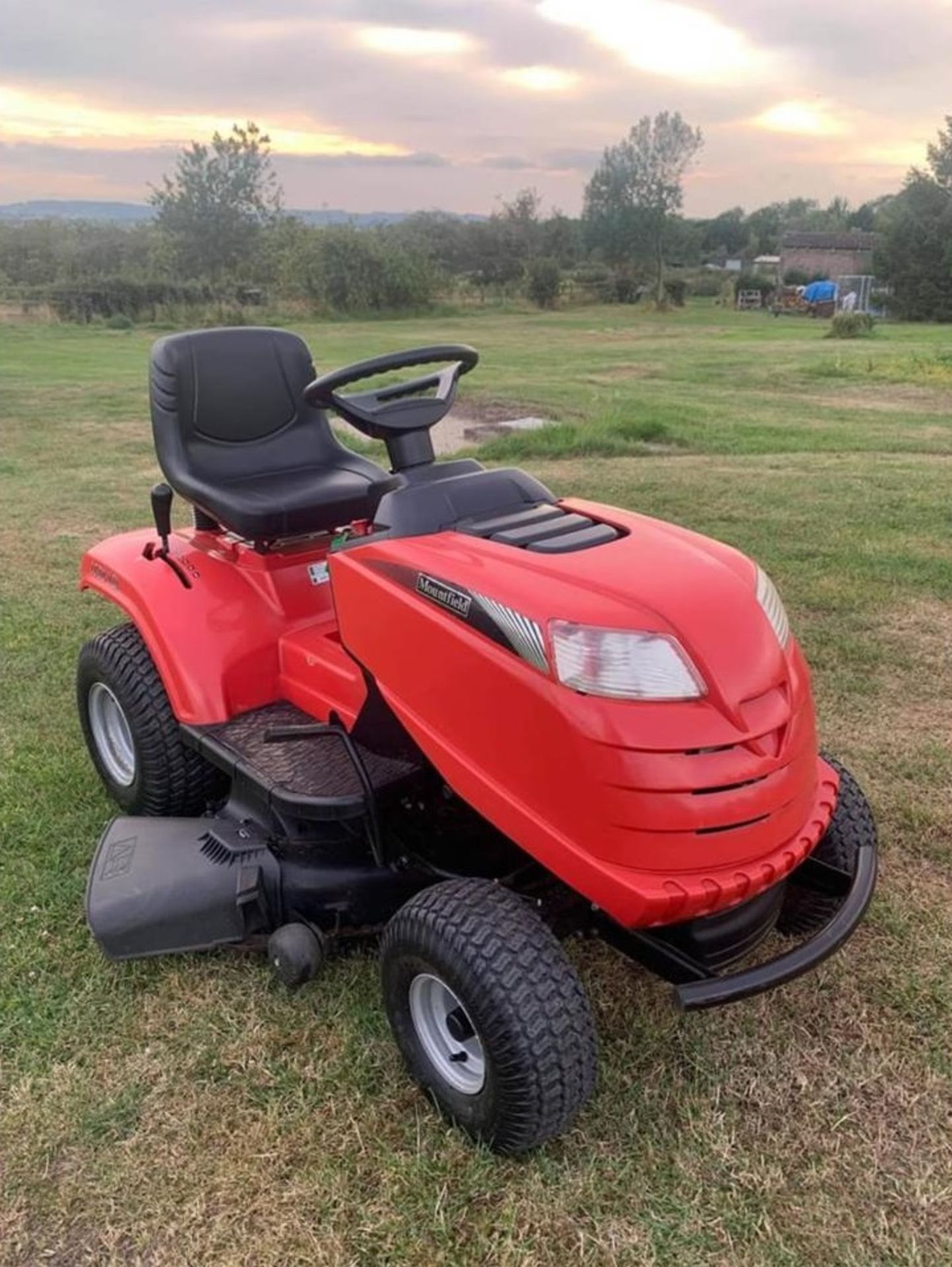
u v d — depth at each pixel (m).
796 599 5.57
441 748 2.40
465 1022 2.36
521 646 2.21
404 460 2.80
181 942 2.79
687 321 40.81
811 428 11.75
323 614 3.27
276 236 45.16
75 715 4.42
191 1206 2.24
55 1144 2.38
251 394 3.61
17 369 18.58
